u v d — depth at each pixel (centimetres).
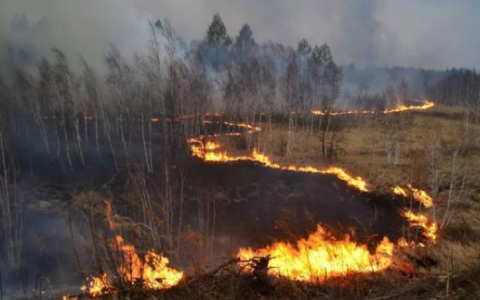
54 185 2878
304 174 3284
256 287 706
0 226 2153
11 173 3030
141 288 654
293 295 683
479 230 1991
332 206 2645
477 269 578
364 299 616
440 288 573
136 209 1281
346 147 4191
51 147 3922
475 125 4956
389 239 2064
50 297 924
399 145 3712
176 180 2894
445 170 2994
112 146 3956
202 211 2409
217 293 655
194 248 1042
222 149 4150
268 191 2892
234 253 1859
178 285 701
